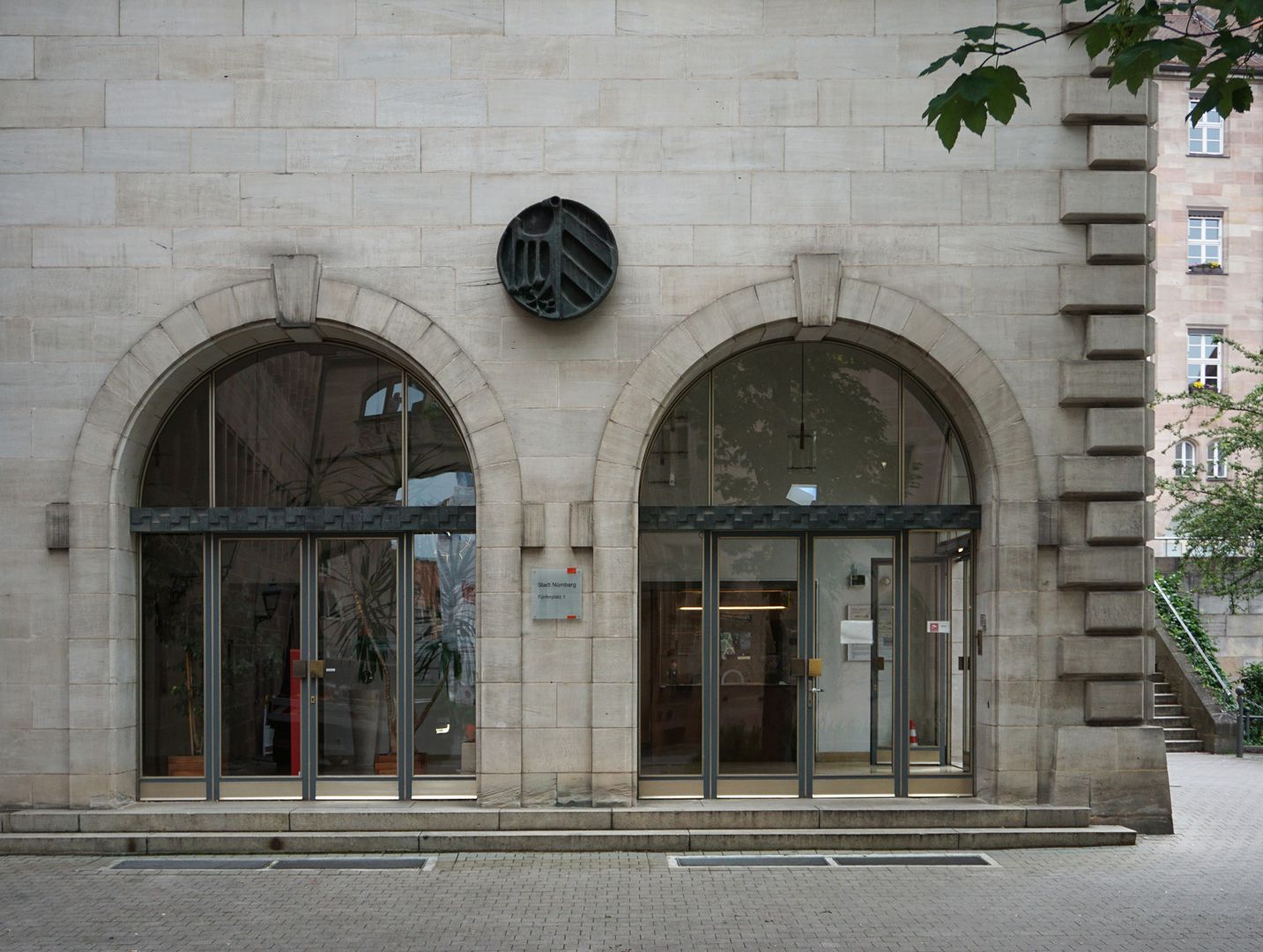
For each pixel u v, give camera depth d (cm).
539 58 1026
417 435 1055
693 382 1054
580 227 1009
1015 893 822
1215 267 3002
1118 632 1009
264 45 1022
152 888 843
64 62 1020
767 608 1059
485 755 995
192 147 1018
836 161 1024
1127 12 643
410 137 1021
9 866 912
